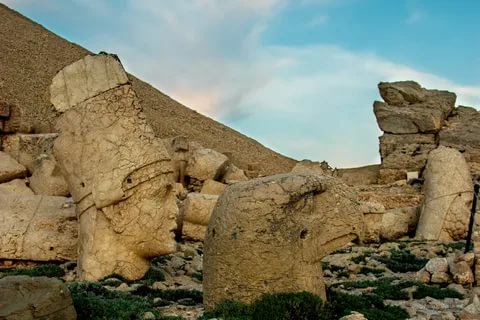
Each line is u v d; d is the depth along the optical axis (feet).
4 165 54.65
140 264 36.42
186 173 73.36
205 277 27.25
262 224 25.72
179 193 65.05
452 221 57.77
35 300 21.03
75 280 35.55
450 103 104.83
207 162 73.20
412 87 106.01
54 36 168.66
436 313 28.68
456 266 35.29
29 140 59.57
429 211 59.26
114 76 37.50
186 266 41.42
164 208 36.65
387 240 60.18
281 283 25.64
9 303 20.66
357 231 27.68
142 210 35.99
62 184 51.60
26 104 113.70
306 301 25.12
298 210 26.35
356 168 110.63
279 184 26.21
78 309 23.57
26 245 39.58
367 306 28.66
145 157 36.37
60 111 37.58
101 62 37.58
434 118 100.68
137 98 37.70
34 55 147.23
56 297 21.58
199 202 51.34
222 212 26.73
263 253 25.61
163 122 145.18
